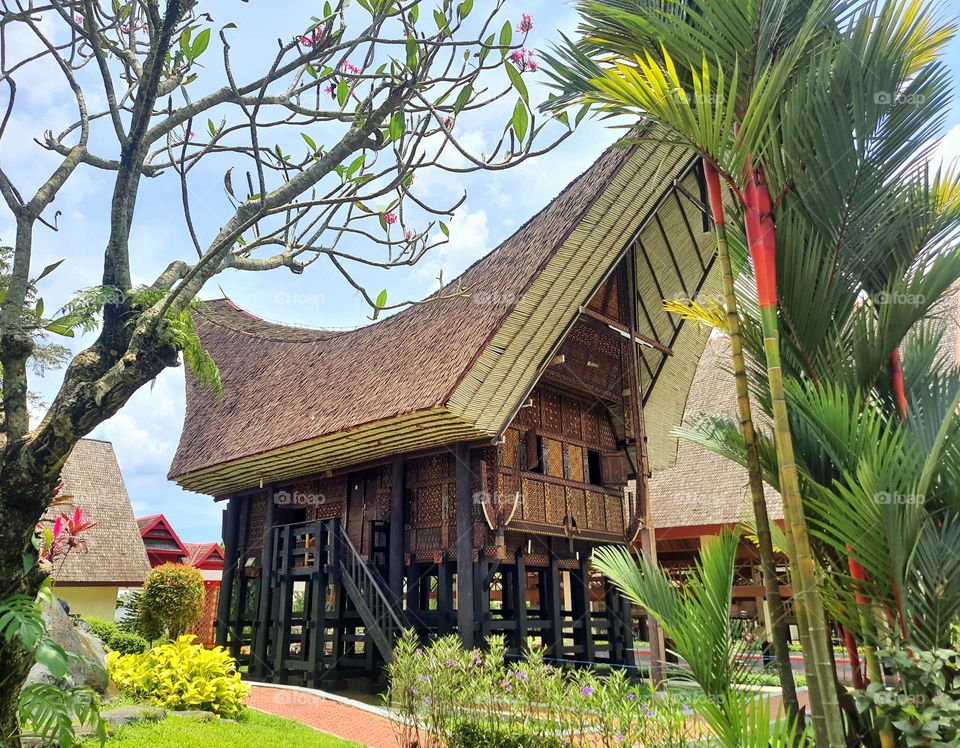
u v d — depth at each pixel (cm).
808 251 354
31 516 315
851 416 331
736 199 397
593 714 479
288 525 1256
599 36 393
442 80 341
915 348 390
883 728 313
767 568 324
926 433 349
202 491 1513
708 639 326
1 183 342
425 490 1137
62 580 1622
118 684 768
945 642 319
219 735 625
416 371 1036
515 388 992
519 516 1061
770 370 321
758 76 344
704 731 407
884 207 350
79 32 345
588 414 1271
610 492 1261
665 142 350
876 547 307
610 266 1086
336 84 381
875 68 338
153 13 331
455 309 1132
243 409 1419
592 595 1438
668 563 1834
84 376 330
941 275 342
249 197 351
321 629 1134
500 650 627
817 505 321
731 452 400
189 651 795
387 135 359
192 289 342
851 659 359
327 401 1187
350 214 394
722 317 422
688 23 376
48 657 308
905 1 329
